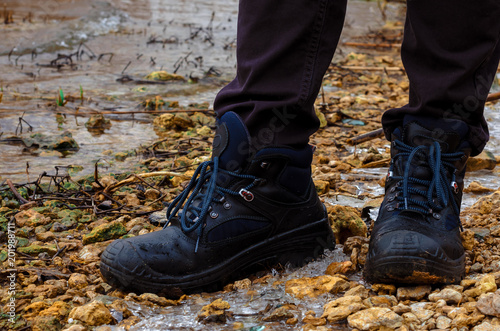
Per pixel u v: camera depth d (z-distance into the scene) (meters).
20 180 2.42
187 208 1.60
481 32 1.55
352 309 1.38
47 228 2.01
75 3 7.49
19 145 2.91
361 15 8.74
